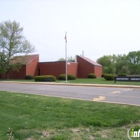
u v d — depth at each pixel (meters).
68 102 8.98
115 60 73.56
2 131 4.85
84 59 41.66
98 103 8.69
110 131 5.11
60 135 4.62
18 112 7.25
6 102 9.47
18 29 38.50
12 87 19.05
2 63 37.16
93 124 5.65
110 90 15.34
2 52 37.03
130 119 6.18
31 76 37.94
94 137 4.59
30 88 17.64
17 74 40.62
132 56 73.44
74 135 4.67
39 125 5.41
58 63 38.91
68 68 38.94
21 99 10.05
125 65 66.75
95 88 17.28
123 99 10.50
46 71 40.41
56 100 9.57
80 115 6.64
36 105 8.55
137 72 70.62
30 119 6.12
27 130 4.99
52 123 5.63
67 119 6.12
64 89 16.36
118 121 5.88
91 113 6.91
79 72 42.06
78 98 10.85
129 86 18.95
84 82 26.08
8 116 6.42
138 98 10.84
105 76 31.20
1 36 37.03
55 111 7.38
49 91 14.77
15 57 37.69
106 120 5.99
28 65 39.38
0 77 43.47
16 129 5.02
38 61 41.81
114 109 7.40
